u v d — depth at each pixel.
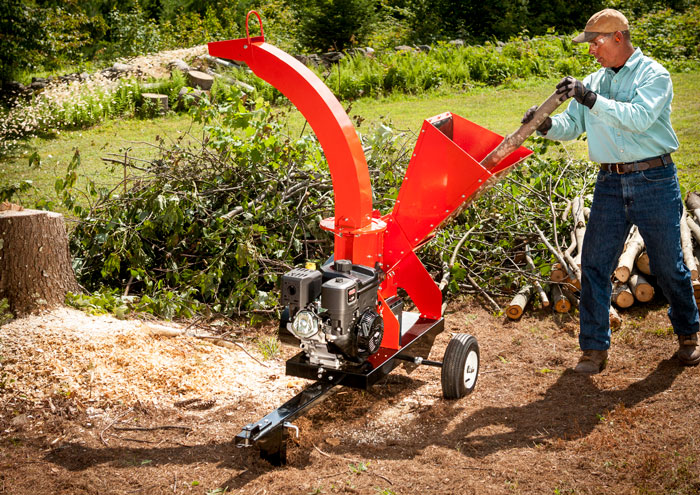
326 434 3.88
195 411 4.12
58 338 4.68
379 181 6.67
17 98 14.37
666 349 4.77
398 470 3.44
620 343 4.97
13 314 5.00
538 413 4.02
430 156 3.94
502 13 25.11
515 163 4.21
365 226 3.97
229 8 26.42
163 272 6.28
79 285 5.70
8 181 9.45
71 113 13.61
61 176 9.77
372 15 20.75
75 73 17.56
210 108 6.61
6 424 3.90
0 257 4.88
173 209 5.86
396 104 15.51
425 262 6.42
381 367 3.79
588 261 4.44
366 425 3.98
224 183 6.64
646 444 3.55
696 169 8.66
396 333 4.03
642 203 4.17
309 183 6.36
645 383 4.29
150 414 4.06
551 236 6.43
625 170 4.18
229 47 4.05
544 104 3.92
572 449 3.56
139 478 3.40
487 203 6.79
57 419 3.97
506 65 17.72
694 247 5.73
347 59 18.64
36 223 5.03
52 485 3.34
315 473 3.44
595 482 3.26
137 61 17.39
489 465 3.45
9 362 4.39
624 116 3.82
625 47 4.06
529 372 4.65
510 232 6.45
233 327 5.54
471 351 4.30
